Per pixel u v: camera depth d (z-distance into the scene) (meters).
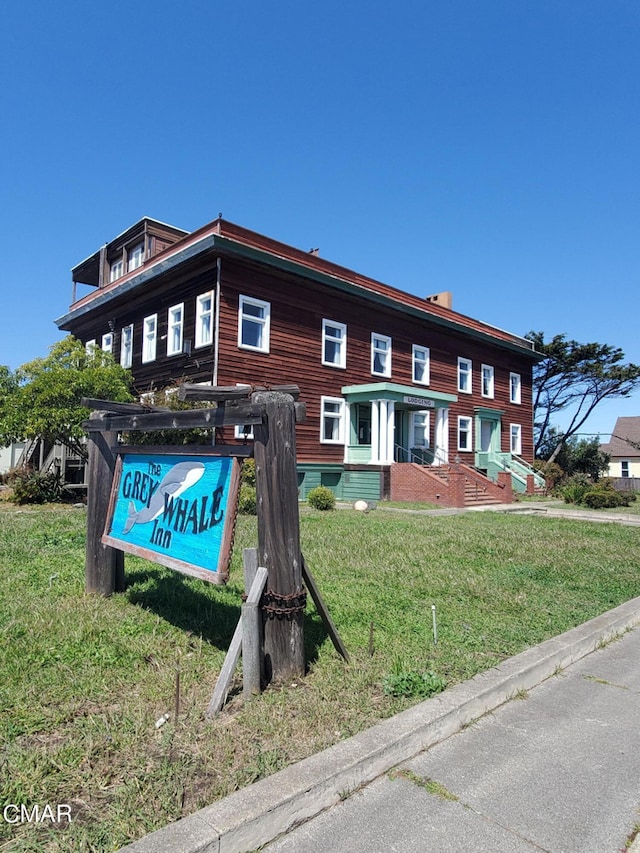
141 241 21.02
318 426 18.58
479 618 5.32
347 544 8.98
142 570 6.52
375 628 4.91
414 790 2.72
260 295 17.02
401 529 11.16
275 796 2.44
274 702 3.43
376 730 3.06
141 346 19.22
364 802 2.63
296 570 3.79
